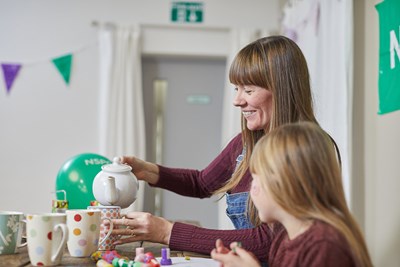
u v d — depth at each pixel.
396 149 2.15
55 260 0.98
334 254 0.81
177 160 3.89
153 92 3.90
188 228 1.18
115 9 3.74
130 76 3.63
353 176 2.51
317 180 0.87
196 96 3.92
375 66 2.38
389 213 2.21
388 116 2.23
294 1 3.29
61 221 1.00
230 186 1.33
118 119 3.58
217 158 1.56
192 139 3.91
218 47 3.79
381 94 2.25
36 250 0.97
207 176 1.56
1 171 3.62
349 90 2.33
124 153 3.56
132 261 0.96
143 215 1.19
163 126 3.90
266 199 0.91
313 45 2.87
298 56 1.23
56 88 3.68
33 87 3.67
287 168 0.88
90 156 1.96
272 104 1.23
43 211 3.62
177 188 1.57
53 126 3.67
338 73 2.43
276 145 0.91
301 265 0.84
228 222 3.57
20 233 1.15
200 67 3.94
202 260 1.08
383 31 2.24
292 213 0.87
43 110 3.67
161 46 3.75
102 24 3.69
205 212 3.88
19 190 3.62
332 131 2.50
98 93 3.69
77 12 3.71
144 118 3.87
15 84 3.66
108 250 1.16
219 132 3.92
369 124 2.42
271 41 1.25
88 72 3.70
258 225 1.20
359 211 2.50
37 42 3.69
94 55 3.71
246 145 1.33
